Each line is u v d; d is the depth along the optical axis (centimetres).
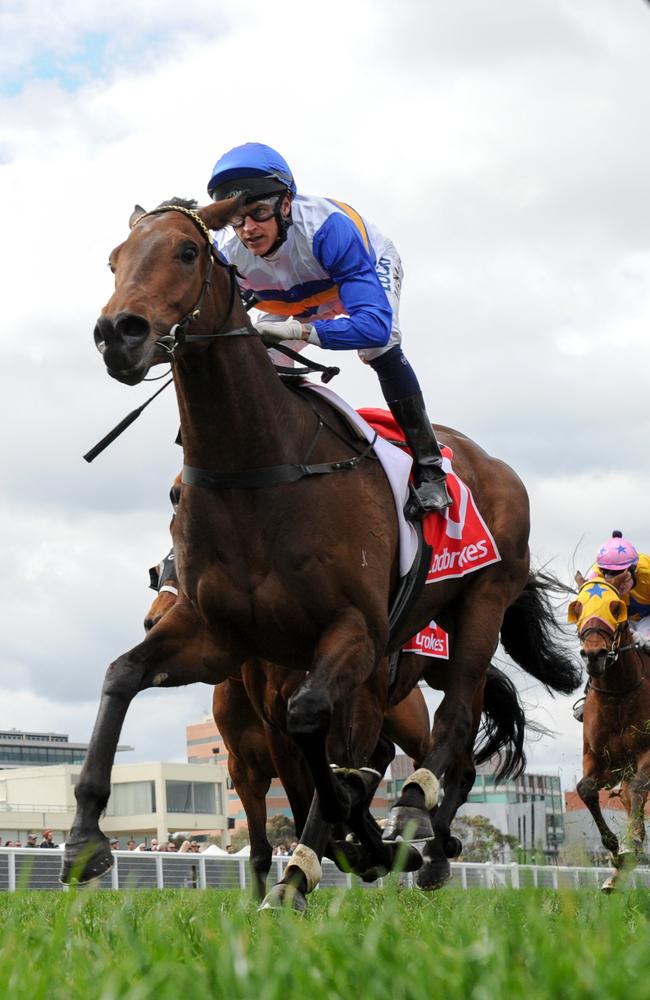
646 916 267
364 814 414
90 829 345
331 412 414
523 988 153
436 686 582
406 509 429
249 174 415
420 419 453
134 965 188
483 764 665
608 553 770
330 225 427
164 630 383
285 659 398
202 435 377
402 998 155
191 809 4859
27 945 234
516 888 317
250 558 378
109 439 410
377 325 418
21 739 8112
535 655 625
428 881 534
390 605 429
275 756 509
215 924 259
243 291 419
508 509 502
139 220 373
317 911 397
